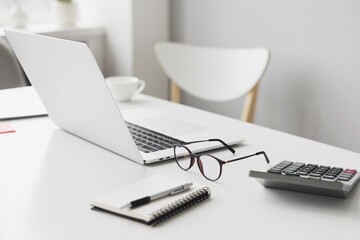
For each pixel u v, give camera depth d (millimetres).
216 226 804
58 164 1072
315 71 2316
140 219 807
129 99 1649
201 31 2750
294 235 778
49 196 913
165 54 2375
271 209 866
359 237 775
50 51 1100
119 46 2830
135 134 1245
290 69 2412
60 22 2826
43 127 1349
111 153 1146
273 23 2422
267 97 2551
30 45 1173
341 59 2209
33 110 1476
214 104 2805
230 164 1084
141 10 2744
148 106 1586
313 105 2361
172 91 2383
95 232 781
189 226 803
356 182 960
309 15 2281
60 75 1117
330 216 841
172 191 892
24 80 1934
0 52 1872
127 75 2832
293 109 2445
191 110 1548
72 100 1142
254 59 2150
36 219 824
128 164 1076
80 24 2938
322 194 914
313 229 797
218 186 965
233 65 2219
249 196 920
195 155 1014
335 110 2281
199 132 1270
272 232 786
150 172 1030
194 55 2328
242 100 2637
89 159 1104
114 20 2816
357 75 2166
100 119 1083
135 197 860
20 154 1135
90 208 864
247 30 2533
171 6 2877
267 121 2578
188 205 866
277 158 1127
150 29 2812
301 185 891
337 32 2197
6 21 2805
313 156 1146
